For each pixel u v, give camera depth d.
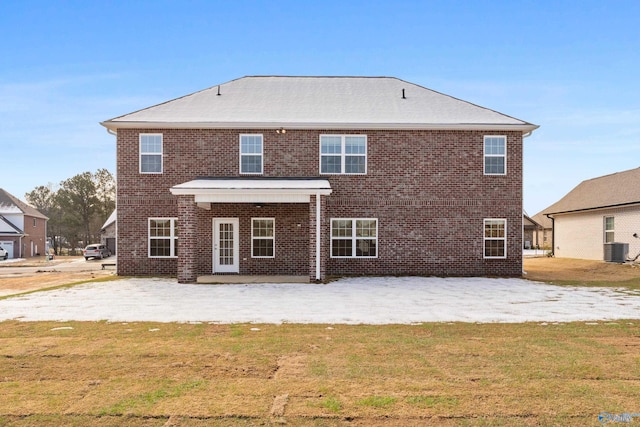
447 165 18.97
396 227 18.88
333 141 18.95
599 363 6.43
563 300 12.45
